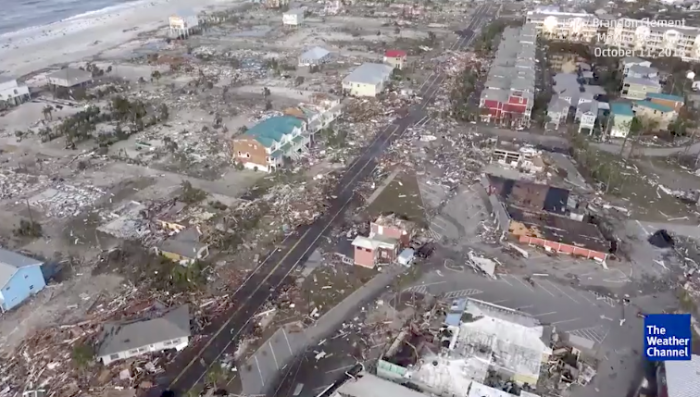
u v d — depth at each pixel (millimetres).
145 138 104250
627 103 118375
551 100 115688
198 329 60344
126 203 83625
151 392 52312
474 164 96000
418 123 112125
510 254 73312
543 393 52625
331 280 68250
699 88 129500
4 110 116938
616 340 59469
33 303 64062
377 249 70938
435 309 62781
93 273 68688
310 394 52594
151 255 70875
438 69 143875
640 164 97500
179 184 89062
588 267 71062
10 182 89250
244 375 54656
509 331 57156
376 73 129875
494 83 119438
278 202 84125
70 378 53844
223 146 101188
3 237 75250
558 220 77812
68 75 127375
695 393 49531
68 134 103812
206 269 69125
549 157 97500
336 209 82938
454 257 72625
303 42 166625
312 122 104500
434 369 53625
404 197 85938
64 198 84875
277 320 61969
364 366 55625
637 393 52719
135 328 57219
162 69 142250
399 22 189500
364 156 98812
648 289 67312
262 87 130500
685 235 77688
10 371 54906
